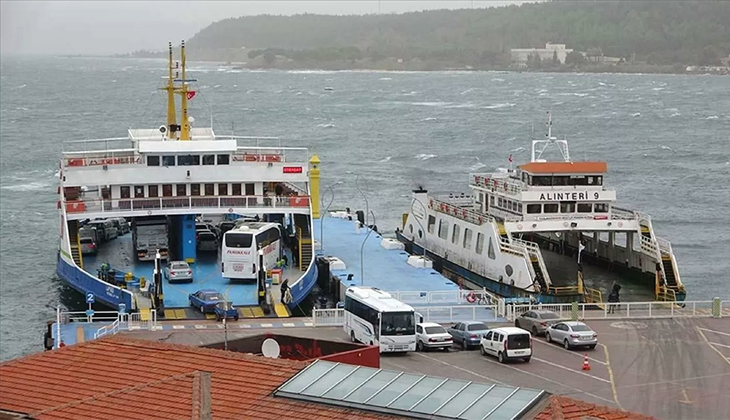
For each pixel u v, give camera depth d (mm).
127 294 84312
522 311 84812
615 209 105062
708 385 64812
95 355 45375
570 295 89562
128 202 96812
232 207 97875
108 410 39125
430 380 39719
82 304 90062
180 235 99438
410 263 102500
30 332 93688
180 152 98375
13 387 42781
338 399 38688
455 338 76125
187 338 72875
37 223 152375
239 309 83875
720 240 141125
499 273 95750
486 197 106562
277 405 38938
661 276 94875
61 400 41125
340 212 134875
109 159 99750
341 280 94812
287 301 85500
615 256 103812
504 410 36500
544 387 64000
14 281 113250
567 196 98625
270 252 93625
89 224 110438
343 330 78562
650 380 65938
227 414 38531
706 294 110500
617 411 38531
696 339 76938
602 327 81000
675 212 164250
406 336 72250
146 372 43312
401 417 36906
